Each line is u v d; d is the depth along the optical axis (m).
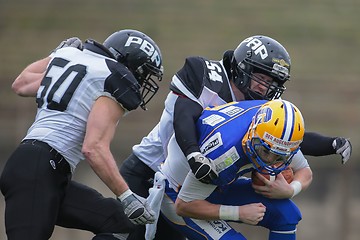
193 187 13.99
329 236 43.56
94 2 72.94
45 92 14.55
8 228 13.80
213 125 13.84
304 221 43.88
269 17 72.06
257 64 14.92
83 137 14.34
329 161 44.88
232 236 14.81
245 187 14.84
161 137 16.25
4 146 48.25
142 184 17.12
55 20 70.25
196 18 70.75
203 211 14.20
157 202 15.02
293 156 13.81
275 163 13.31
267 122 12.98
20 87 15.31
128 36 15.78
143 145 17.11
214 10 72.50
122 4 72.62
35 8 72.00
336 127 52.34
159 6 72.62
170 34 68.06
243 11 72.81
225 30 69.44
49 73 14.76
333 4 75.06
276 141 12.92
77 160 14.47
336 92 54.53
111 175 13.70
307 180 15.12
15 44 66.75
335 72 62.97
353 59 65.62
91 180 41.34
